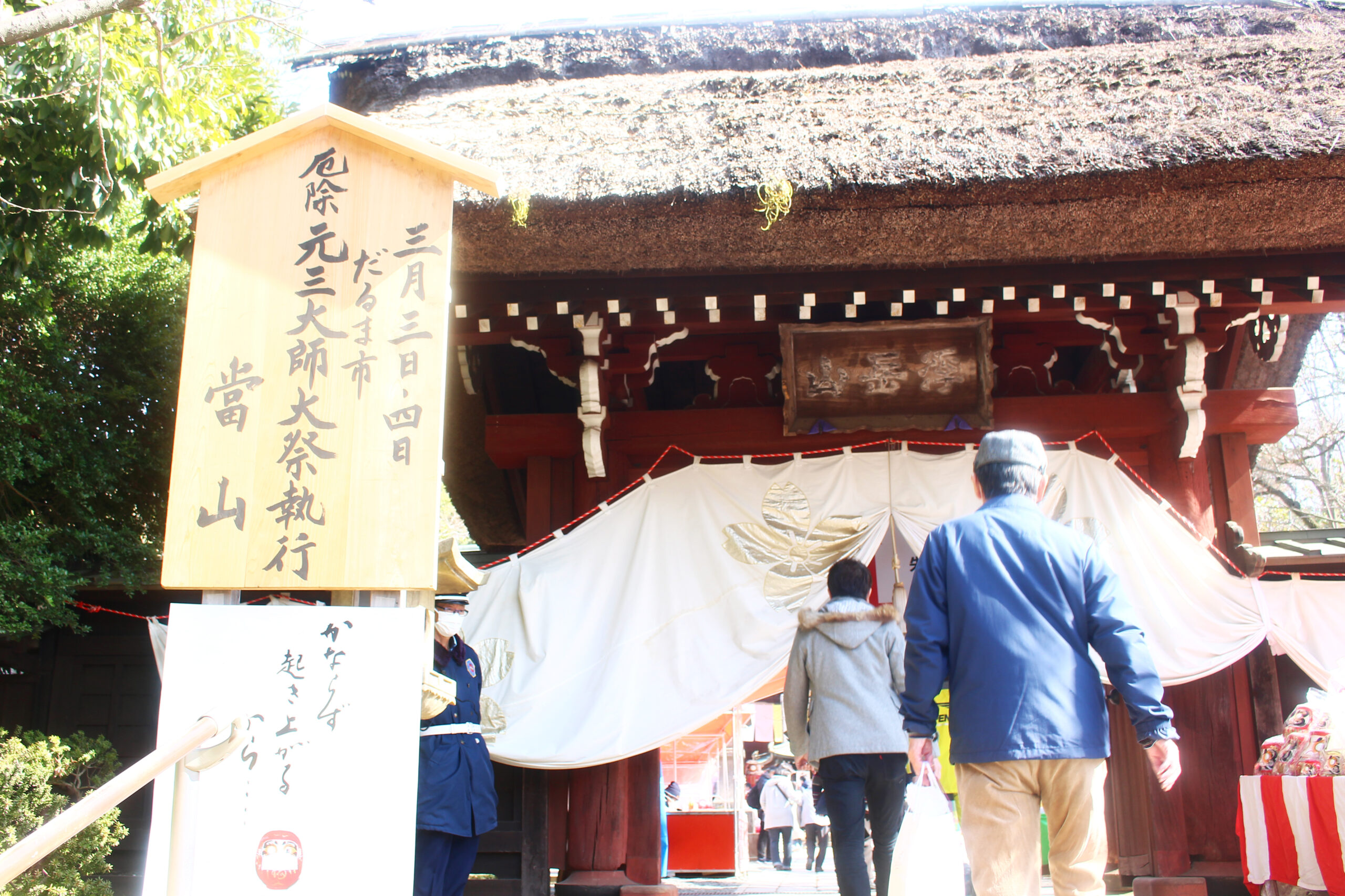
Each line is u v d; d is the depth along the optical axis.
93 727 6.34
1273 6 5.77
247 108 7.75
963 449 5.28
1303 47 5.12
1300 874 3.77
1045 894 5.48
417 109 5.49
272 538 2.82
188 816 2.39
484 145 4.86
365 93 5.84
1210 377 5.76
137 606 6.47
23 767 4.38
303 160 3.14
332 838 2.61
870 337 5.12
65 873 4.29
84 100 4.98
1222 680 5.05
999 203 4.36
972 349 5.12
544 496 5.52
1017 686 2.25
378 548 2.80
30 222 5.52
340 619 2.76
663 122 4.98
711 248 4.57
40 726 6.31
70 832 1.95
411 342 2.96
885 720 3.72
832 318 5.39
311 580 2.79
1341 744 3.70
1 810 4.18
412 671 2.72
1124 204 4.35
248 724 2.68
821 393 5.28
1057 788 2.26
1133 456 5.45
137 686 6.39
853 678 3.80
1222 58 5.12
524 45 5.91
